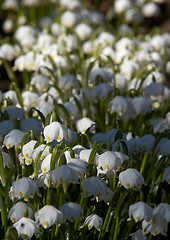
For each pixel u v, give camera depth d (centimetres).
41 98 705
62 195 517
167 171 541
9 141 550
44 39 957
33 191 492
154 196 589
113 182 546
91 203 560
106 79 757
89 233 564
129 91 715
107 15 1337
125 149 547
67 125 658
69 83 755
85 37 1075
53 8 1345
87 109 708
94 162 524
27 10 1330
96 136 599
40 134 596
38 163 519
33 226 483
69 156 529
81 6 1283
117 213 526
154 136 656
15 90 728
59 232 545
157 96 731
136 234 539
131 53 874
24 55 880
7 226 518
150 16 1363
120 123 621
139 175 514
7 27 1270
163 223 523
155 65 877
